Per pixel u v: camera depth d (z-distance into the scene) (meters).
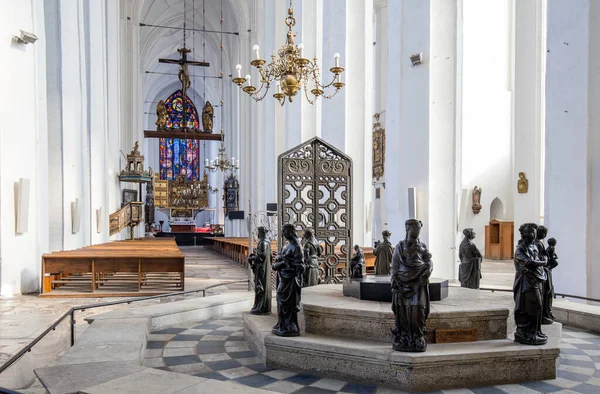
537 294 4.61
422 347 4.32
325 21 15.73
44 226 11.01
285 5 21.78
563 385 4.35
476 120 20.75
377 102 24.77
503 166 21.09
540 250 5.83
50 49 13.12
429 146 10.73
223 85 39.47
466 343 4.68
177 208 41.47
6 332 6.59
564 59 8.42
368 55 15.41
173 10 36.69
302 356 4.76
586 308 6.82
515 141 18.12
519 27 17.89
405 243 4.36
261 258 6.27
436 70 10.77
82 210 14.67
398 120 12.34
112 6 22.16
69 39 13.62
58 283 11.35
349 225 8.68
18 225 10.03
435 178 10.74
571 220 8.31
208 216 48.59
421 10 10.88
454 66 10.77
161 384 3.60
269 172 23.36
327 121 15.48
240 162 32.62
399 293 4.36
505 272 14.15
